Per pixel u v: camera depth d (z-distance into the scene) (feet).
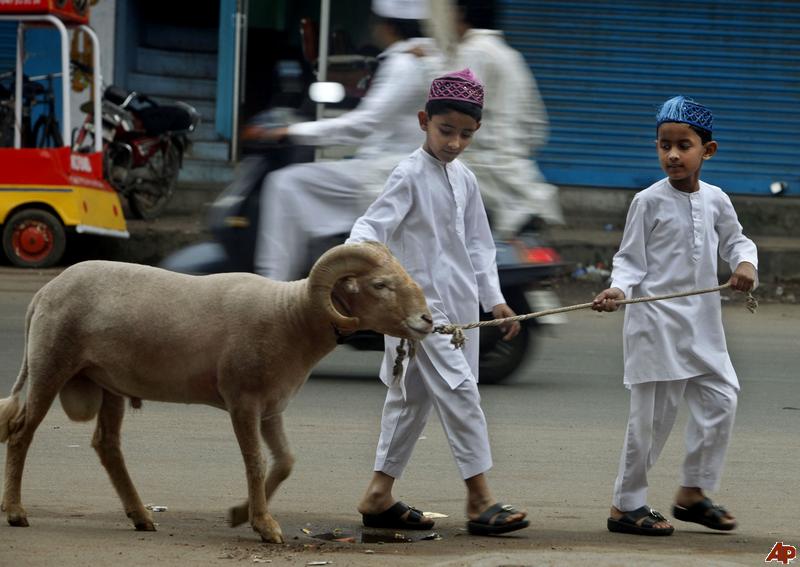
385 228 27.48
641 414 28.27
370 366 52.42
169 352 25.48
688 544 27.14
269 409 25.64
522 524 27.43
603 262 80.07
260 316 25.12
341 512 29.81
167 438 37.76
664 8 88.43
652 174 89.71
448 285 27.91
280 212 46.68
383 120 45.57
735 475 34.96
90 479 32.35
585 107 89.40
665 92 89.25
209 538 26.07
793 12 88.43
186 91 97.50
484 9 48.32
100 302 25.94
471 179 28.71
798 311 72.59
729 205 29.07
